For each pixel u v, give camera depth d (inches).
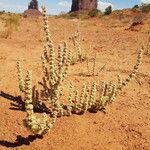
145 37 581.0
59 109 183.8
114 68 296.4
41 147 156.7
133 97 228.4
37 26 766.5
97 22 1103.0
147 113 203.0
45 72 197.6
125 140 169.0
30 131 161.2
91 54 363.9
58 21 997.2
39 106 193.6
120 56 363.9
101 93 194.7
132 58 355.9
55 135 167.3
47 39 190.4
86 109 191.5
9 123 174.9
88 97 190.7
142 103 218.8
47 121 163.9
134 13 1441.9
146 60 349.7
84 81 247.3
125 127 182.1
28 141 160.4
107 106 206.4
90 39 533.3
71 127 175.9
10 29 571.2
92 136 169.8
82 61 314.5
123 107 208.4
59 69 191.6
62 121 181.3
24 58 318.0
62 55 193.0
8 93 213.2
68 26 850.8
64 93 217.6
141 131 178.9
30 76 153.9
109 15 1457.9
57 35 582.2
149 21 766.5
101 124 183.0
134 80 265.1
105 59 336.5
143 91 243.8
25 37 523.8
